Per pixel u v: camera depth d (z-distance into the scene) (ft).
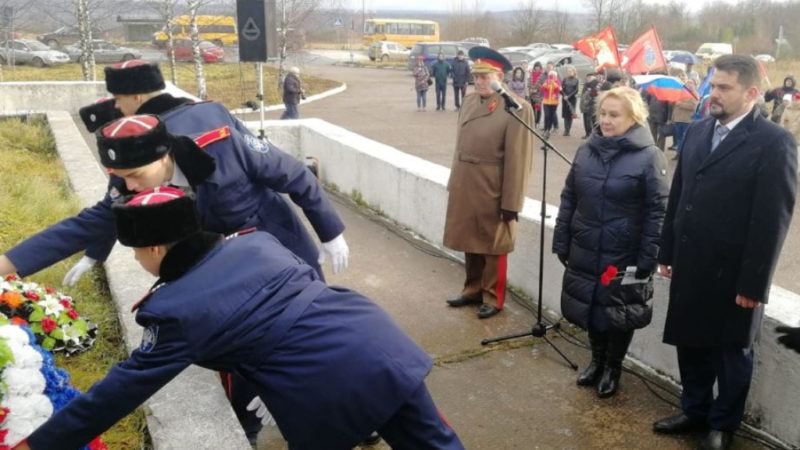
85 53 66.23
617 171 11.35
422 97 64.95
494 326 15.02
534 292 16.35
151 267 6.66
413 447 7.23
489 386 12.64
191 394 9.83
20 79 76.38
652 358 13.12
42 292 11.89
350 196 25.61
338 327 6.85
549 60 81.76
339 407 6.74
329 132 28.12
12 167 26.58
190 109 9.13
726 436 10.50
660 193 11.09
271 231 9.58
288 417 6.85
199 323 6.32
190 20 62.90
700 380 10.83
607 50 46.52
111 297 14.17
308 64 126.52
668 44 175.32
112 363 11.68
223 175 8.73
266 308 6.66
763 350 10.90
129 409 6.40
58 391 8.52
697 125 10.42
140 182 7.80
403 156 23.43
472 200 14.98
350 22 195.00
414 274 18.08
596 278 11.72
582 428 11.35
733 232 9.74
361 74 108.58
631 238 11.43
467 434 11.21
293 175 9.41
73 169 24.06
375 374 6.79
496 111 14.61
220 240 6.97
